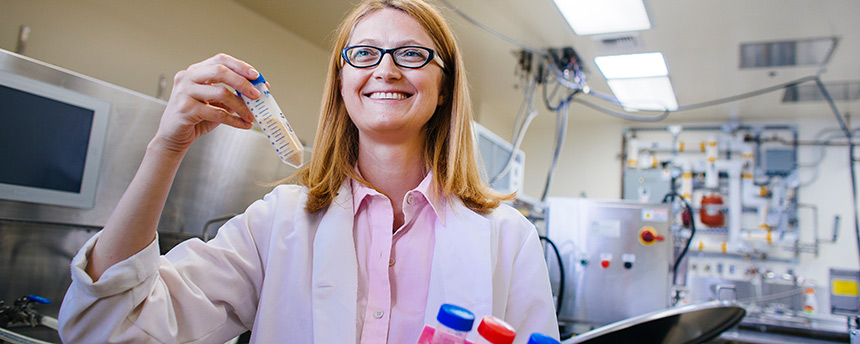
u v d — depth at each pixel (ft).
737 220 16.35
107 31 8.52
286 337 2.65
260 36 11.21
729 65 12.49
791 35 10.77
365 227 2.95
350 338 2.56
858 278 11.64
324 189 2.98
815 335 10.24
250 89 2.49
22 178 5.51
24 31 7.25
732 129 17.25
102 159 6.22
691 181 17.07
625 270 9.96
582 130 19.19
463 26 11.44
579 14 10.40
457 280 2.77
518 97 15.96
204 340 2.69
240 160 7.85
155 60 9.18
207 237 7.38
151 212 2.34
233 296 2.79
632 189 17.39
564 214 10.51
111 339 2.31
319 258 2.72
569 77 12.65
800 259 16.28
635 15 10.27
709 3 9.70
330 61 3.20
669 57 12.25
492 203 3.14
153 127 6.72
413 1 2.97
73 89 5.92
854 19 9.96
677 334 2.17
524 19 10.82
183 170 7.13
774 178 16.60
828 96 14.01
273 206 2.99
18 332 5.20
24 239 5.77
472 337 2.61
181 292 2.56
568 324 10.07
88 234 6.28
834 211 16.17
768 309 12.77
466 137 3.21
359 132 3.07
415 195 3.04
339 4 10.48
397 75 2.75
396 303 2.81
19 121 5.47
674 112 16.70
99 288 2.24
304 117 12.30
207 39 10.08
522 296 2.94
